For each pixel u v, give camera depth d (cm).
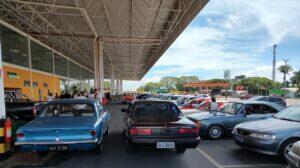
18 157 715
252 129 688
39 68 2970
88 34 2814
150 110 782
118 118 1738
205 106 1477
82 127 638
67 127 634
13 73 2255
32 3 1766
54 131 630
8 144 702
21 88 2427
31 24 2369
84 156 717
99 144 710
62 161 673
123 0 1792
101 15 2130
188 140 661
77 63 5278
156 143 652
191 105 1708
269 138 649
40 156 723
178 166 622
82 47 3709
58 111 753
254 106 990
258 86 8125
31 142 621
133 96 3581
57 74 3738
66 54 4284
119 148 811
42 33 2692
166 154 733
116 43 3244
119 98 5181
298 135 643
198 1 1652
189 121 716
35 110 1105
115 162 658
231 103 1063
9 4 1850
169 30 2392
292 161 491
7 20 2230
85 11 1850
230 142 894
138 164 639
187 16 1958
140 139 651
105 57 4962
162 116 775
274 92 6344
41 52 3059
